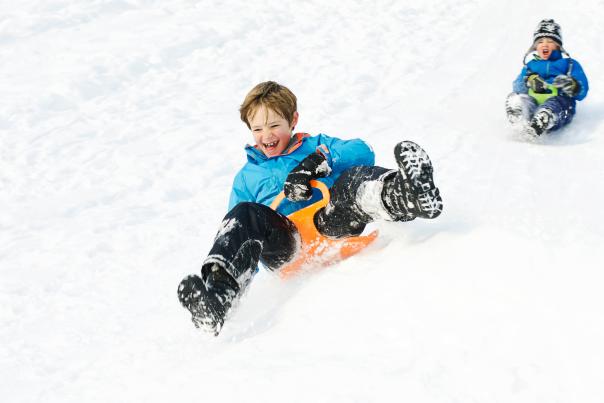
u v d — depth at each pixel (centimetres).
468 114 920
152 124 1056
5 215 796
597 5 1361
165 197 807
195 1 1627
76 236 710
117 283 602
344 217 417
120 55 1334
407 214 382
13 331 536
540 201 497
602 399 262
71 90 1199
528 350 293
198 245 662
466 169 648
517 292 327
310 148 459
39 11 1563
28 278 629
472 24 1413
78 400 390
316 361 325
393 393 287
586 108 871
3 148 1003
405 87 1094
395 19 1477
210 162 888
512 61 1184
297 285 432
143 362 420
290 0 1606
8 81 1255
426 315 334
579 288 315
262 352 351
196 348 406
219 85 1212
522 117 759
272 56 1317
